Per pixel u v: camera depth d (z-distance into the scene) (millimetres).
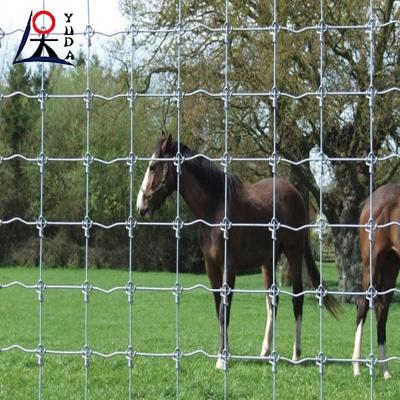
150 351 12398
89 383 8359
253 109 17531
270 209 10406
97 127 33500
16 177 36906
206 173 9883
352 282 22859
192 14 16703
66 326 17828
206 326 18172
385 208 9305
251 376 8844
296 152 20484
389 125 19547
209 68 17406
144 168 25969
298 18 17828
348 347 13188
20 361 9914
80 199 35719
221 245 9914
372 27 5398
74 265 36875
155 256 36625
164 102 17172
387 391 8086
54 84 36656
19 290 27312
